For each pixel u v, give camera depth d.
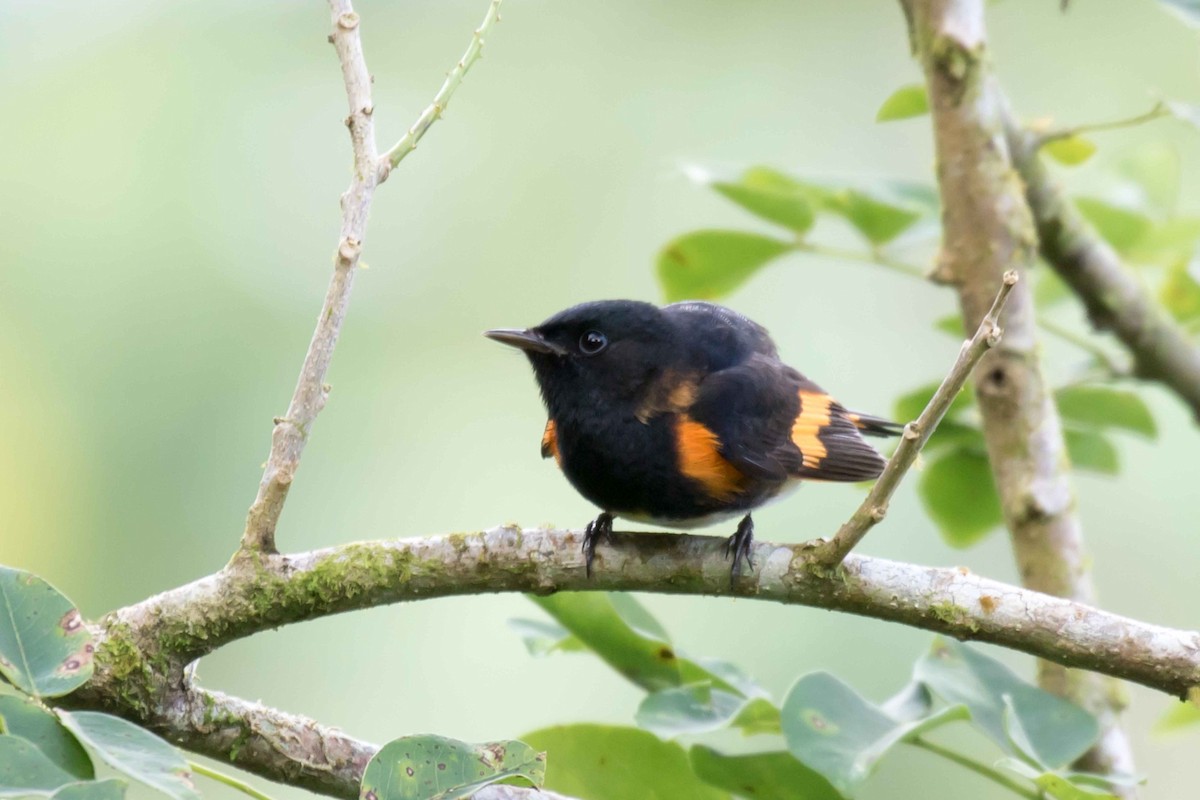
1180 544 11.61
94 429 11.15
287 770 5.39
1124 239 9.41
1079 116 13.06
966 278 7.50
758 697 6.04
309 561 5.36
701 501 7.10
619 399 7.05
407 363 12.25
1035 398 7.35
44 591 4.43
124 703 5.18
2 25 12.45
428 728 10.73
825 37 13.45
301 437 5.32
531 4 13.51
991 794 10.31
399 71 13.09
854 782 5.51
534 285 12.65
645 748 6.23
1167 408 12.00
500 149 13.02
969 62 7.43
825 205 8.50
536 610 11.15
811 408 7.43
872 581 5.41
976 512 8.81
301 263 12.03
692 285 8.60
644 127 13.16
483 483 11.77
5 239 11.72
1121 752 6.97
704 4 13.45
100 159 12.03
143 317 11.58
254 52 12.62
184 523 11.01
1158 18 13.02
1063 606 5.24
